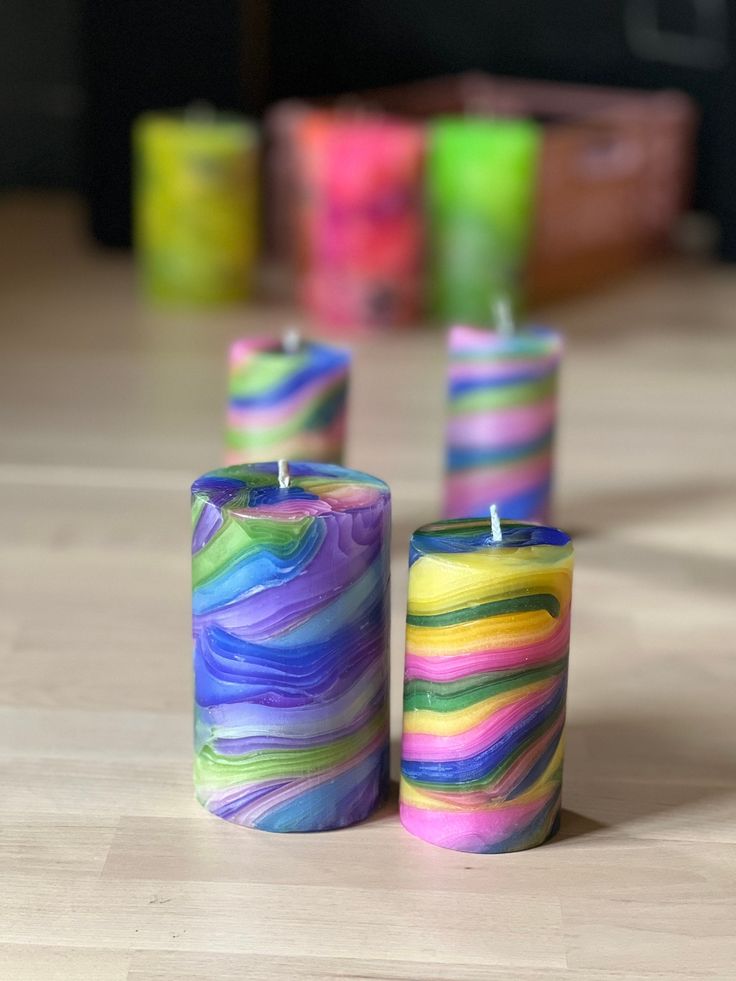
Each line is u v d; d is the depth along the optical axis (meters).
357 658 0.39
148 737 0.47
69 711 0.48
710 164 1.53
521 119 1.44
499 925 0.37
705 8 1.47
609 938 0.36
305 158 1.16
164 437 0.82
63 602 0.58
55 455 0.78
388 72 1.51
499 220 1.11
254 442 0.61
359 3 1.49
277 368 0.60
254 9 1.46
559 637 0.38
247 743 0.40
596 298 1.27
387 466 0.77
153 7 1.33
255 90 1.50
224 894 0.38
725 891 0.39
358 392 0.93
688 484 0.76
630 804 0.43
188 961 0.35
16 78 1.66
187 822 0.41
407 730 0.40
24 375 0.94
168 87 1.36
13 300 1.18
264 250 1.45
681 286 1.36
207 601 0.40
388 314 1.12
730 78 1.41
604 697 0.51
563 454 0.81
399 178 1.08
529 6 1.49
